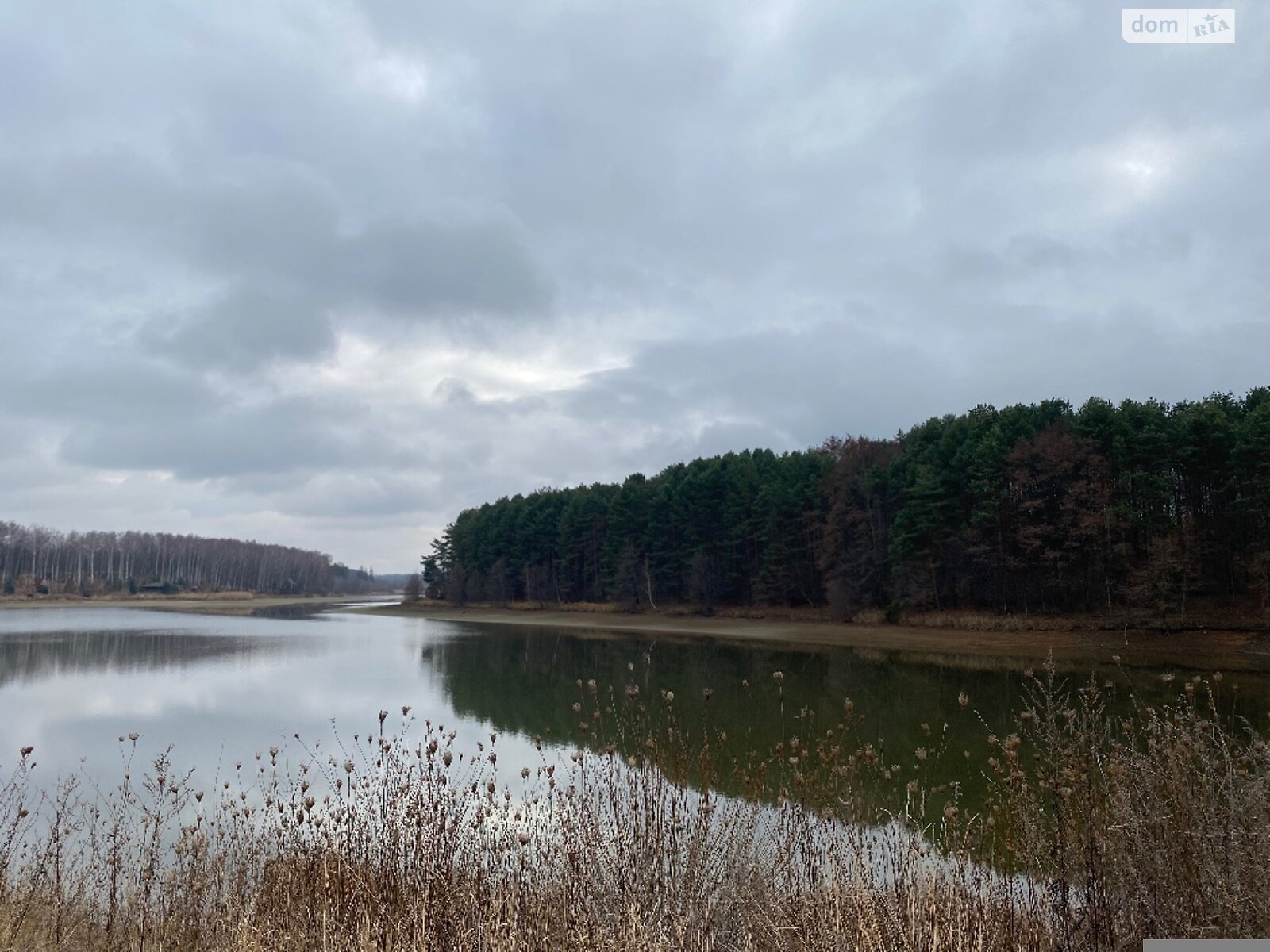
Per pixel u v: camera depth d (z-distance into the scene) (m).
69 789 7.49
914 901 3.79
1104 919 3.91
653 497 74.25
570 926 4.03
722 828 5.16
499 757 12.16
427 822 4.93
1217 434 37.25
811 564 58.22
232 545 164.50
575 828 4.93
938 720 16.34
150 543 145.88
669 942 3.82
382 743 6.10
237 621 67.00
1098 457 39.50
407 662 32.22
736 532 62.97
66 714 19.00
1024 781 4.80
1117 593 39.12
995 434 44.03
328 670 29.34
